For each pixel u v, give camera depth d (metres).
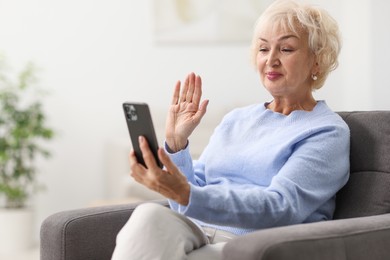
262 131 1.91
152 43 4.82
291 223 1.65
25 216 4.10
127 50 4.77
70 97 4.66
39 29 4.57
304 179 1.68
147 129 1.52
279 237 1.37
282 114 1.92
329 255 1.41
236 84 4.98
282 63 1.84
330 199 1.86
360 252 1.47
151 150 1.53
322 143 1.75
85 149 4.70
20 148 4.06
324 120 1.82
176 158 1.80
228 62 4.96
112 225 1.86
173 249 1.54
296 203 1.64
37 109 4.18
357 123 1.94
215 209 1.55
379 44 4.89
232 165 1.89
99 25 4.71
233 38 4.96
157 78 4.84
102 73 4.72
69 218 1.81
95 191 4.72
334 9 5.16
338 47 1.91
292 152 1.79
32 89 4.54
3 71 4.50
